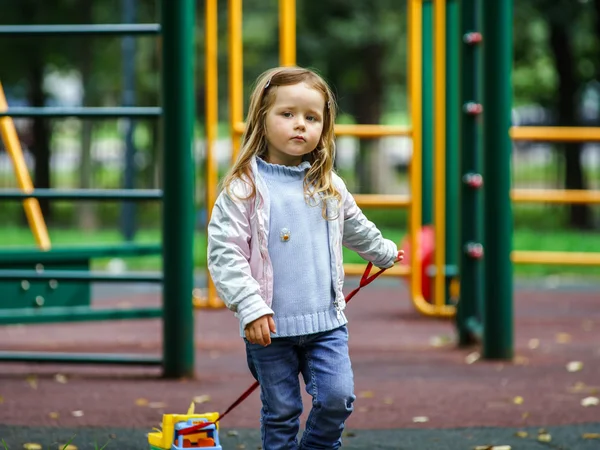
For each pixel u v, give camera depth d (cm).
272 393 559
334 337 563
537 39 3778
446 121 1559
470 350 1239
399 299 1891
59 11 3638
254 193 554
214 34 1501
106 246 1186
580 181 3688
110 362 1022
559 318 1597
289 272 554
